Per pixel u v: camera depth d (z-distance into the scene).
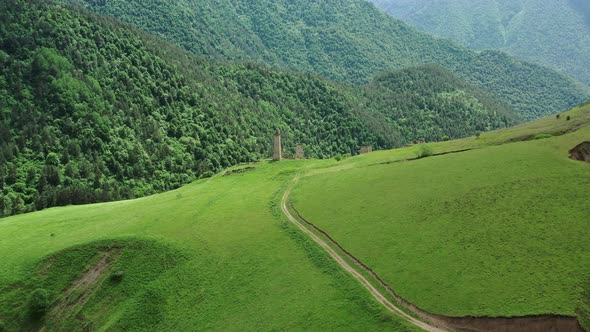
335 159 143.12
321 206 97.12
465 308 59.47
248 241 89.75
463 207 79.94
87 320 84.00
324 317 65.88
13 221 125.75
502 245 67.94
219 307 75.56
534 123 149.75
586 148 92.12
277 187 117.44
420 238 75.69
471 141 131.00
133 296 85.06
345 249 79.38
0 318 86.81
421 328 59.56
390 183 99.06
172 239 95.19
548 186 78.94
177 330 74.50
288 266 79.75
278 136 150.00
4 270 95.00
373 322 62.81
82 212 127.88
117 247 95.88
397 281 68.19
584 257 61.47
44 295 87.50
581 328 53.31
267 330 66.81
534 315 55.38
